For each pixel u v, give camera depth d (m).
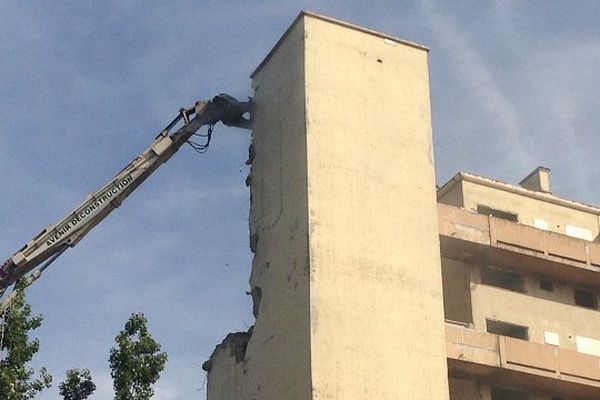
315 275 34.19
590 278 43.31
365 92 38.38
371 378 33.59
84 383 37.09
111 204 39.53
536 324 41.94
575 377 39.53
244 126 41.25
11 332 35.03
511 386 40.00
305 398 32.59
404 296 35.50
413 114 39.06
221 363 39.84
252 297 37.91
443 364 35.19
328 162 36.28
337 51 38.53
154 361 36.72
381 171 37.19
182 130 40.84
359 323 34.19
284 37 39.66
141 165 40.28
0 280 37.41
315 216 35.12
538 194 45.62
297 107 37.50
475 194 44.09
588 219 46.59
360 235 35.62
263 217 38.31
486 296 41.44
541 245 41.78
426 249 36.81
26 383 34.62
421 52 40.72
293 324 34.47
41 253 38.03
